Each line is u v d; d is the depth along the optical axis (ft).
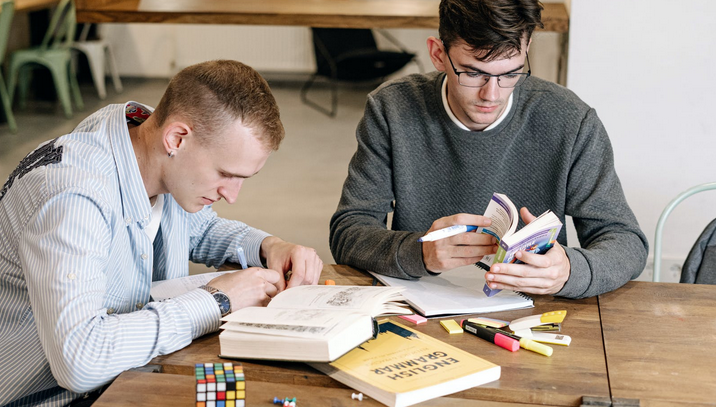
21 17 19.62
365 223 5.20
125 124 4.07
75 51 20.86
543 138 5.27
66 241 3.64
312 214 12.62
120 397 3.33
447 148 5.41
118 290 4.27
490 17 4.36
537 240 4.05
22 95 18.92
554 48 9.45
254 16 10.82
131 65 21.80
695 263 5.22
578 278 4.27
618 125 8.54
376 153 5.53
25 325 4.11
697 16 7.95
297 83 21.99
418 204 5.55
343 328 3.51
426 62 21.03
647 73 8.26
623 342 3.85
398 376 3.37
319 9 11.01
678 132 8.40
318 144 16.58
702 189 5.54
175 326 3.76
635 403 3.26
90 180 3.86
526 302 4.31
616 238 4.81
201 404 3.00
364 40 18.78
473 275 4.74
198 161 3.91
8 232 4.10
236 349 3.64
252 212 12.67
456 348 3.67
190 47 21.58
